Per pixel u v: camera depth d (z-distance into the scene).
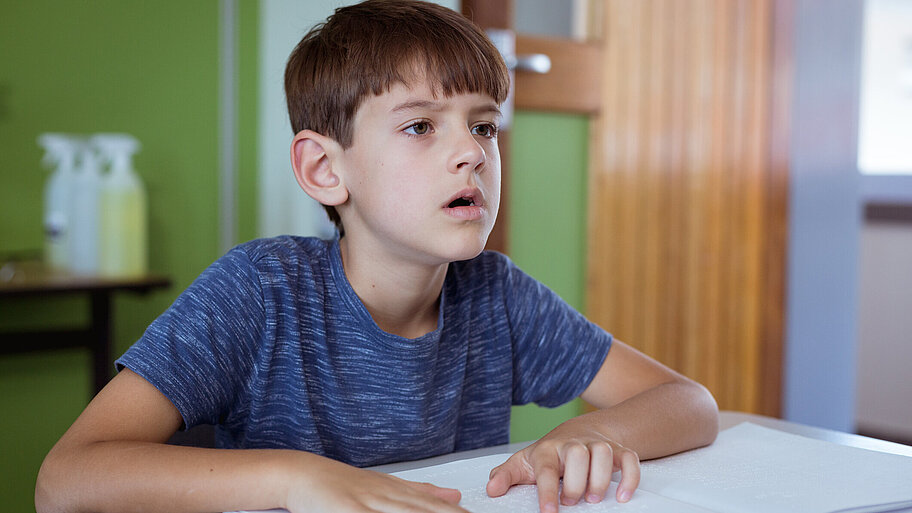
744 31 2.09
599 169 1.94
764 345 2.15
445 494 0.53
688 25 2.02
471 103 0.67
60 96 1.95
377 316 0.75
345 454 0.74
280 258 0.74
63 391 2.01
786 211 2.16
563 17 1.87
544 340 0.86
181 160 2.09
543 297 0.87
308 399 0.72
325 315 0.74
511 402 0.86
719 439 0.71
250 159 2.17
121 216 1.81
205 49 2.11
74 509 0.56
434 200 0.65
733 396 2.12
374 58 0.67
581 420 0.65
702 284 2.08
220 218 2.15
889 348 2.99
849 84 2.24
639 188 1.99
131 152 1.91
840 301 2.28
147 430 0.62
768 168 2.13
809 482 0.58
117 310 2.04
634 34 1.96
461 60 0.66
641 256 2.01
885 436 2.96
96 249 1.80
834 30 2.20
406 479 0.58
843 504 0.53
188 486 0.53
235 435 0.75
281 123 2.16
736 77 2.08
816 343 2.24
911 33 2.99
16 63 1.90
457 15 0.72
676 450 0.66
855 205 2.29
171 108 2.07
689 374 2.07
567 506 0.53
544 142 1.88
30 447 1.97
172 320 0.67
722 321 2.10
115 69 2.01
